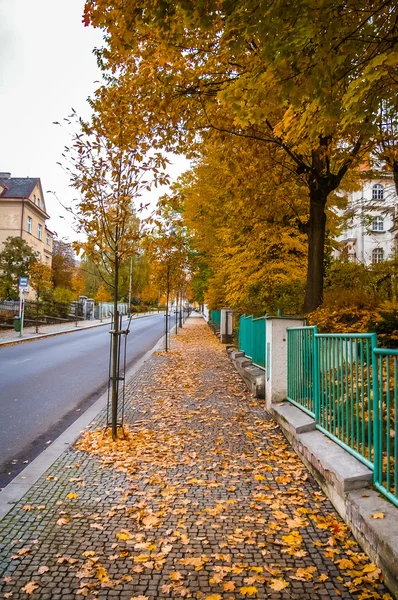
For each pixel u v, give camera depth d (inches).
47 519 148.1
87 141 241.9
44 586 112.2
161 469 197.9
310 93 179.9
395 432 125.8
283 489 173.9
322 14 150.3
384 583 111.1
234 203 451.2
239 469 196.9
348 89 166.4
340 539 133.1
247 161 365.1
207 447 228.8
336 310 369.7
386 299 378.3
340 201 505.7
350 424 170.1
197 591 110.3
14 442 246.8
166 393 374.3
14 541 133.4
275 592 109.6
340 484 146.9
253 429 260.4
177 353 687.1
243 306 678.5
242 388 395.2
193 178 653.9
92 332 1236.5
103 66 306.0
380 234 1382.9
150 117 286.2
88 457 213.5
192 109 312.3
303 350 244.1
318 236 403.2
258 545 131.5
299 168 386.0
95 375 478.6
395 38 169.6
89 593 109.5
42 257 2011.6
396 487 126.3
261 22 151.4
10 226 1731.1
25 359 604.4
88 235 249.9
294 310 568.1
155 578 115.7
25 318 1274.6
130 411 311.1
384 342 278.2
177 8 165.6
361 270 557.3
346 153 356.5
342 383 179.0
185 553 127.6
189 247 992.9
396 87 197.8
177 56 264.4
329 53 163.3
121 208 245.6
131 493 171.0
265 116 211.6
